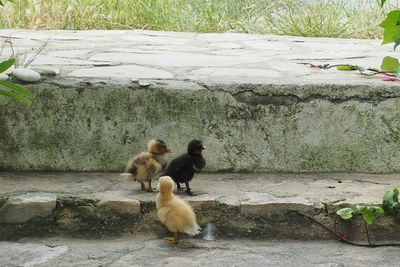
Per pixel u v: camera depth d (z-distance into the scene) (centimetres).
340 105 601
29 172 603
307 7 1230
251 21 1227
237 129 604
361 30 1138
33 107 597
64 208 531
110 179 589
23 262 482
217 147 605
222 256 496
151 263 481
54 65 698
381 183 582
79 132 602
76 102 598
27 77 593
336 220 532
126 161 606
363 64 748
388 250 513
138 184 577
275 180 589
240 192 557
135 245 516
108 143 604
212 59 774
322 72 685
